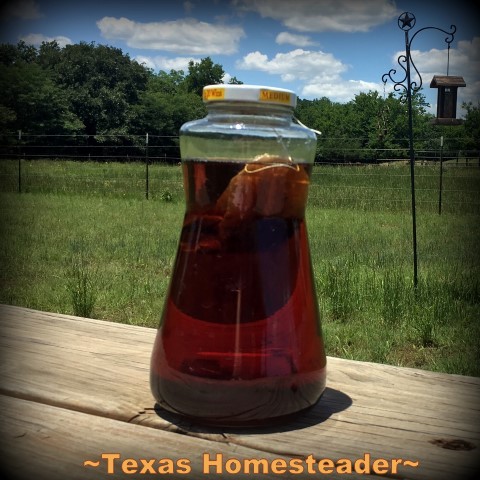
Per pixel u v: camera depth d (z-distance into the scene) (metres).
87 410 1.05
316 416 1.04
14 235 9.43
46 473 0.84
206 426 0.99
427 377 1.25
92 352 1.35
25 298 5.61
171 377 1.00
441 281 6.08
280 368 0.98
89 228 10.61
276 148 1.00
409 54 6.06
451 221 12.47
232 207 0.97
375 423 1.02
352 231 10.69
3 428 0.97
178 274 1.02
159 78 75.81
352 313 5.27
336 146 33.12
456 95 8.90
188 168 1.01
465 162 25.94
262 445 0.93
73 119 52.69
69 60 57.03
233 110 1.02
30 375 1.20
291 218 1.01
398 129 37.81
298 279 1.01
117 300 5.57
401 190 17.59
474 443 0.94
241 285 0.97
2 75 49.09
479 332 4.80
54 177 21.95
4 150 45.78
